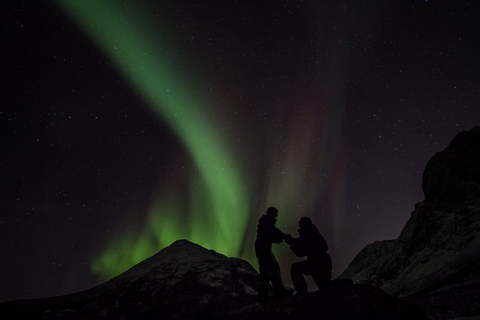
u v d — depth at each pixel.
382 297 2.96
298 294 3.46
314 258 3.93
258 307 3.22
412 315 2.84
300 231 4.22
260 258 4.07
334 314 2.78
